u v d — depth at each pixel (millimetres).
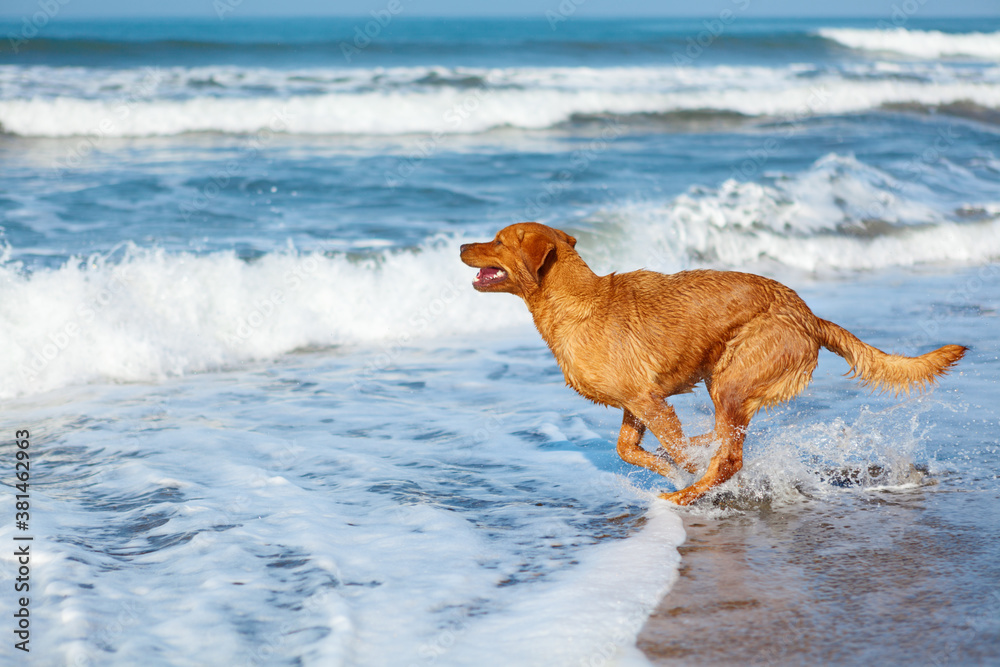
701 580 3775
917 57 41344
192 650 3143
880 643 3191
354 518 4539
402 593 3629
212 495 4824
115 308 8055
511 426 6305
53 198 12609
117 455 5582
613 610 3453
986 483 4926
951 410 6156
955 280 10969
